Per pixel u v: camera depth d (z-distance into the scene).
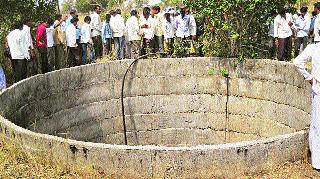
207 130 10.98
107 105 10.70
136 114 11.05
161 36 12.34
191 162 4.82
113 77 10.69
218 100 10.71
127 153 4.89
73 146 5.11
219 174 4.89
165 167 4.84
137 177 4.91
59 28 11.92
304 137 5.46
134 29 12.20
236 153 4.91
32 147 5.48
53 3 13.41
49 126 9.16
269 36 11.55
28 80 8.45
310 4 18.89
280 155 5.23
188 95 10.91
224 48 10.47
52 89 9.30
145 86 10.95
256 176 5.01
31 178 5.10
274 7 9.81
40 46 10.98
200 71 10.70
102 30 12.67
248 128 10.40
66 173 5.19
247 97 10.28
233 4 9.48
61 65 11.95
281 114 9.59
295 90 9.11
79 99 10.07
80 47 12.24
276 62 9.54
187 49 11.44
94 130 10.48
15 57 10.15
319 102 5.32
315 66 5.45
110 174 4.99
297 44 12.34
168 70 10.83
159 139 11.27
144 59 10.80
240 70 10.24
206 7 9.82
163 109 11.06
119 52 12.62
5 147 5.84
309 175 5.13
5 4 12.09
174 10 13.59
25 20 11.02
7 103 7.45
